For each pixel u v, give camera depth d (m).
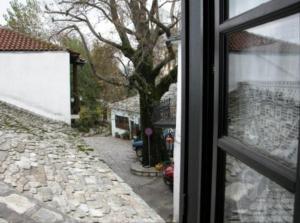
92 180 6.61
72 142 9.18
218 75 0.93
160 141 14.45
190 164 1.13
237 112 0.87
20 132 8.48
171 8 11.60
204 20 0.99
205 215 1.02
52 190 5.73
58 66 12.49
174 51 12.36
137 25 12.30
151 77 13.29
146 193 11.28
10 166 6.27
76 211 5.23
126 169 14.62
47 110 12.54
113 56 14.17
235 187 0.88
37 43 13.01
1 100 12.03
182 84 1.18
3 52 11.88
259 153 0.76
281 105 0.71
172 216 9.14
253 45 0.80
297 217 0.58
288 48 0.68
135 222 5.34
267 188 0.74
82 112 26.11
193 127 1.10
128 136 24.00
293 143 0.66
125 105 24.64
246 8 0.80
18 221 4.57
